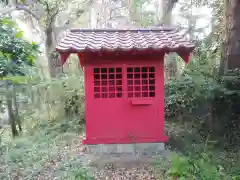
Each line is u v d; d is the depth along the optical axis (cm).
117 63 461
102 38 471
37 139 577
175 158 390
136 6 1116
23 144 548
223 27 634
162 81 469
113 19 1335
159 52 434
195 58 780
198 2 973
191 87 636
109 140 473
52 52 847
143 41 445
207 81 588
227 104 573
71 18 954
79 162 431
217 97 566
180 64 935
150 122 475
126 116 473
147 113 473
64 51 405
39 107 756
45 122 717
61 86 751
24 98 710
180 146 508
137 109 473
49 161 448
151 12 1081
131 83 478
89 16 1264
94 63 460
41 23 843
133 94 474
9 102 639
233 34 592
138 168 412
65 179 374
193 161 399
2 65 319
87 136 474
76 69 928
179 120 679
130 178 380
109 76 471
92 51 411
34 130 658
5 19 352
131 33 514
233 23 591
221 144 520
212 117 592
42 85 721
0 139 580
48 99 758
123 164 427
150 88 483
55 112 750
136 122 474
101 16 1344
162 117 475
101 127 473
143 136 477
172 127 632
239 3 581
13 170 422
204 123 604
